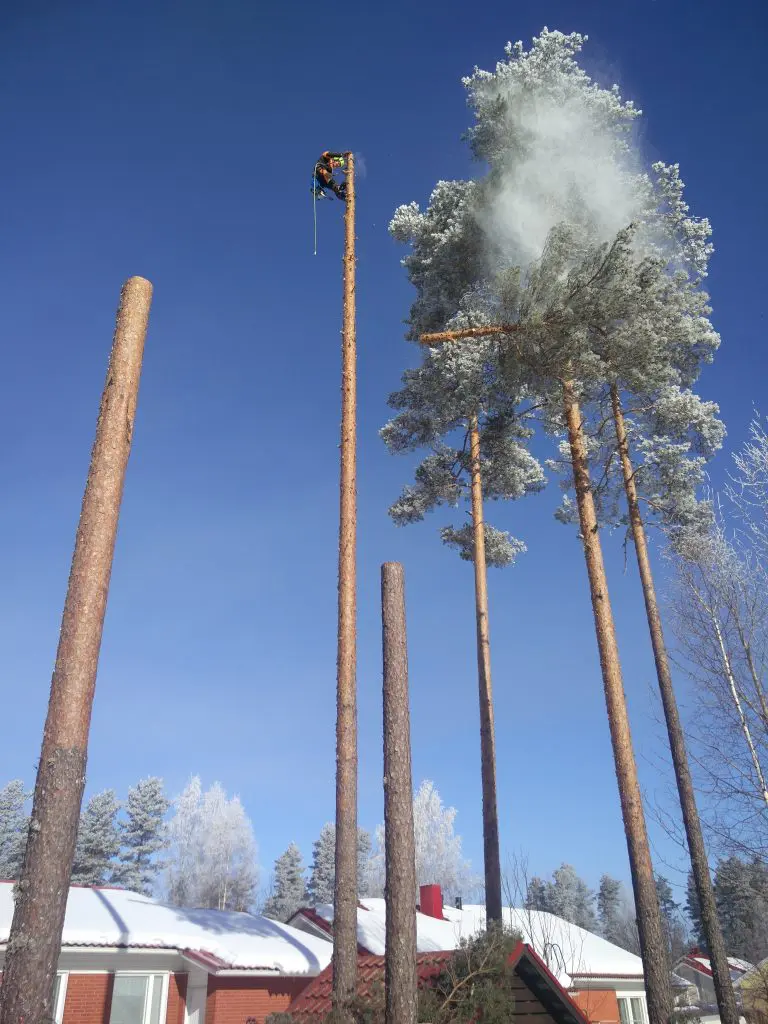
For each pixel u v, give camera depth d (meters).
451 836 76.25
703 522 20.50
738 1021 15.69
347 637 13.17
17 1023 4.86
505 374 15.21
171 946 17.61
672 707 18.25
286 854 80.38
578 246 13.60
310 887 80.44
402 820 8.59
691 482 20.66
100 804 70.12
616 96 17.05
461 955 10.87
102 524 6.58
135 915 18.83
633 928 57.97
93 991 16.67
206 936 18.59
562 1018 11.30
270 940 19.81
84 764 5.84
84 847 67.75
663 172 17.48
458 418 20.62
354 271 16.20
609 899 85.69
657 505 20.81
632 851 12.10
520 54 17.66
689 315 19.25
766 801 17.95
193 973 18.19
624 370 14.15
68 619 6.19
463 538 21.22
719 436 20.86
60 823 5.50
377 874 82.00
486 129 17.12
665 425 20.86
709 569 19.81
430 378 18.77
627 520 20.66
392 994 7.85
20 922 5.17
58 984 16.33
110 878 69.25
